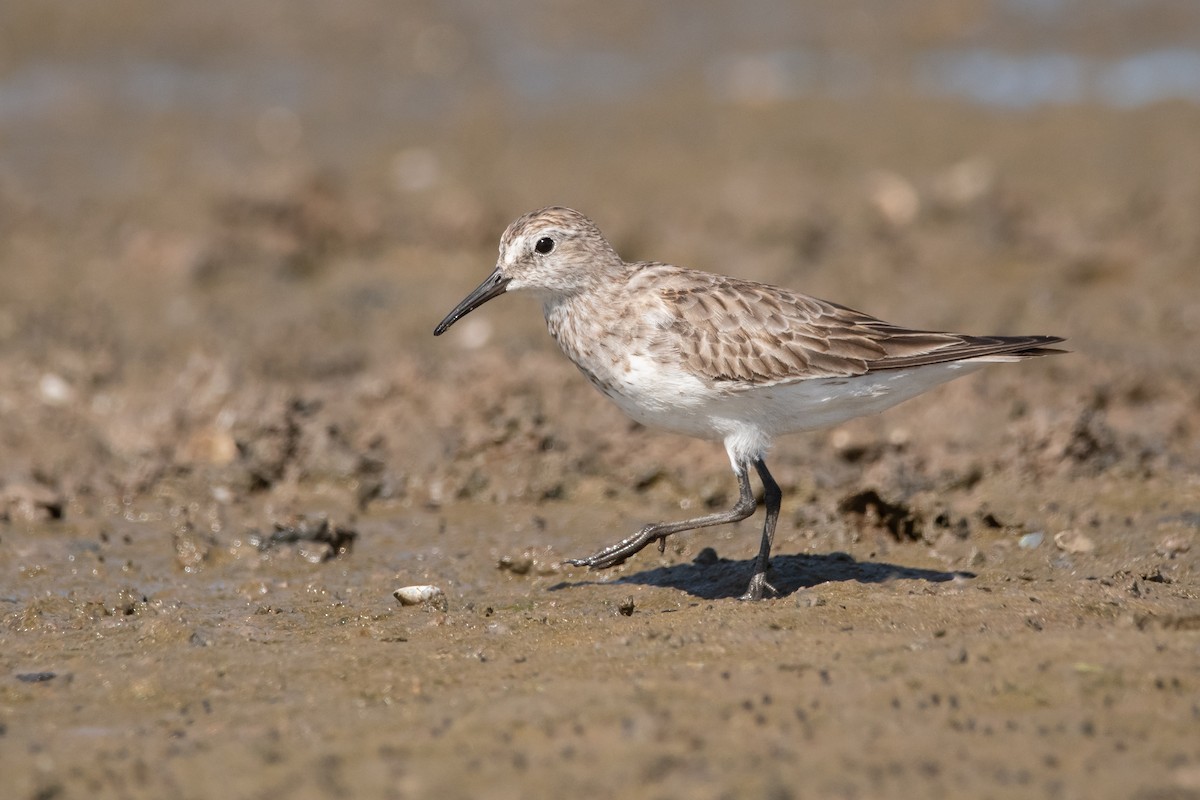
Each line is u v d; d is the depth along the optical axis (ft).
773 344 36.73
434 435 50.49
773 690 29.14
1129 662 29.89
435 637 34.47
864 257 71.36
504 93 97.50
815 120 91.30
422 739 27.66
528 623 35.37
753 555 41.42
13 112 93.35
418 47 104.78
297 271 72.59
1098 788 24.84
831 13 109.70
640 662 31.48
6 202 78.54
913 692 28.81
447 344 62.95
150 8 107.65
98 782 26.68
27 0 107.04
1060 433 47.80
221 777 26.63
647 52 104.27
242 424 50.08
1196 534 41.29
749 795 24.84
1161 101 91.04
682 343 37.01
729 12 110.63
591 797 25.05
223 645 34.42
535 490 47.65
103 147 88.12
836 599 35.40
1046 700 28.27
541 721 28.07
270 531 42.75
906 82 97.30
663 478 48.06
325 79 99.81
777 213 74.38
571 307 39.06
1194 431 51.60
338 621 36.60
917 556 41.09
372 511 47.11
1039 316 63.77
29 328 63.72
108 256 73.20
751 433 37.70
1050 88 94.99
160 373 59.47
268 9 109.19
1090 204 74.38
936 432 50.39
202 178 82.84
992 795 24.70
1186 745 26.30
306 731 28.58
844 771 25.63
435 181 82.64
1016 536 42.22
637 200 78.38
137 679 32.09
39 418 54.80
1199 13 105.29
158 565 41.91
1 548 43.16
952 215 75.51
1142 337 61.21
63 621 37.04
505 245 39.55
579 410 52.01
